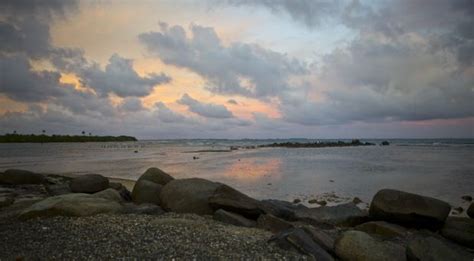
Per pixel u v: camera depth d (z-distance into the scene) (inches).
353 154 2723.9
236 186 1032.2
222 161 2049.7
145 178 729.6
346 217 574.9
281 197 863.7
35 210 488.7
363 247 344.8
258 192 933.2
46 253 331.6
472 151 3105.3
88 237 381.1
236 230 434.6
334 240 401.1
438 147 4126.5
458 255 337.4
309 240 358.3
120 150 4069.9
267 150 3705.7
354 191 943.0
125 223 445.7
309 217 587.8
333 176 1251.2
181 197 600.7
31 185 1032.8
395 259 338.3
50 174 1299.2
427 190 947.3
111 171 1476.4
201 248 346.3
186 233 402.0
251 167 1625.2
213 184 637.9
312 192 932.0
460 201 806.5
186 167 1649.9
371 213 540.4
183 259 314.0
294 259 321.1
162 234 394.3
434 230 493.0
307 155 2640.3
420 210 488.4
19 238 386.6
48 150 4013.3
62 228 422.0
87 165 1801.2
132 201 681.6
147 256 320.8
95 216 488.4
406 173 1323.8
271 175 1291.8
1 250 346.0
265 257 324.2
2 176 1045.8
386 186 1019.3
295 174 1317.7
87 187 786.8
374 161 1942.7
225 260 314.7
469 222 500.7
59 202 508.4
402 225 508.4
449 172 1348.4
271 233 424.8
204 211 579.8
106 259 313.1
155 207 567.5
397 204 509.0
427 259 326.3
